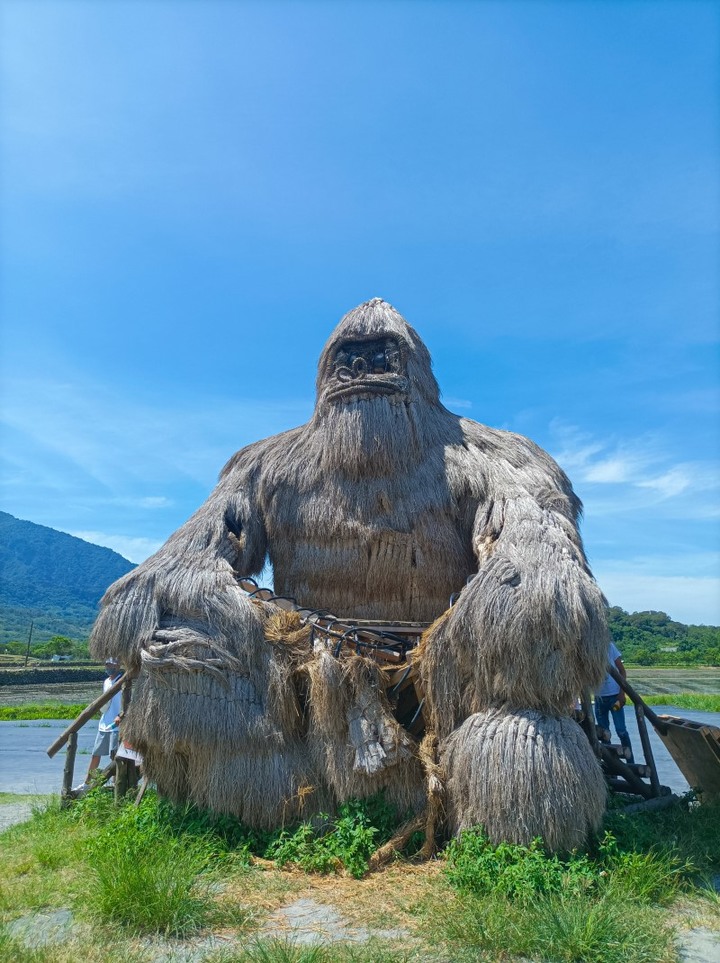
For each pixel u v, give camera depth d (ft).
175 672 20.53
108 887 15.30
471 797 18.20
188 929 14.53
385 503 23.20
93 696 112.68
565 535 21.16
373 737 19.71
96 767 28.45
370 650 21.01
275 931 14.61
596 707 29.27
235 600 21.38
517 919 14.29
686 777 26.20
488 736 18.44
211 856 18.63
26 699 104.99
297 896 16.61
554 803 17.47
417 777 19.98
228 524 24.58
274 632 21.17
